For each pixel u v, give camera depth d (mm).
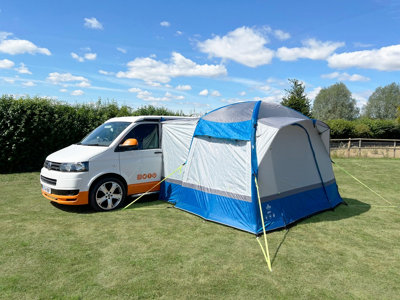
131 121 6875
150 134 6984
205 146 6016
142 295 3270
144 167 6746
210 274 3768
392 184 9938
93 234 4949
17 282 3457
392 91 64500
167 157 6918
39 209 6211
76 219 5648
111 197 6258
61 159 5977
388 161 15922
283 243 4789
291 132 6047
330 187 7086
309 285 3582
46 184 6000
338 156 17422
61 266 3859
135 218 5785
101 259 4082
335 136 27953
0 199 6918
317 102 64438
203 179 5957
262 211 5199
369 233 5340
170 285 3490
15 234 4867
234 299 3252
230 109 6109
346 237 5121
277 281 3652
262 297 3305
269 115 5781
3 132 9922
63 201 5770
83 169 5832
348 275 3850
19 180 9047
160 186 7074
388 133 30125
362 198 7996
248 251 4449
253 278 3703
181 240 4781
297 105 23125
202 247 4543
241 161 5379
